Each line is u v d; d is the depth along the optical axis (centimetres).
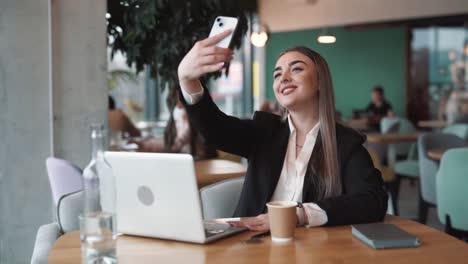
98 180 158
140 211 178
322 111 213
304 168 214
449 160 371
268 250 164
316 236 179
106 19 352
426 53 1173
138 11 350
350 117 1212
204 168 362
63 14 344
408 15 949
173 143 436
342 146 213
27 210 354
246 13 370
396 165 612
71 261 158
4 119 350
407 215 608
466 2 909
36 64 350
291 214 173
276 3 964
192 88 201
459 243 170
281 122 229
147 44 368
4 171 352
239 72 1248
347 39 1216
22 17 348
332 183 209
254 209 216
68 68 346
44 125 353
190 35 355
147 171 171
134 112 1054
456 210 371
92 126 160
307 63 214
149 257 161
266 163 220
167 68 369
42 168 354
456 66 1151
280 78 215
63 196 237
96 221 152
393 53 1190
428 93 1173
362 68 1211
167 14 353
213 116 212
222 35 184
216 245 172
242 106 1255
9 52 348
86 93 349
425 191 489
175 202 171
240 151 226
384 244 164
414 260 153
